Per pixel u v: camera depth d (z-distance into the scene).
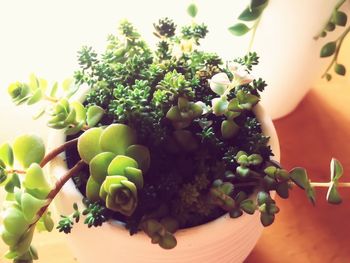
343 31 0.26
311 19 0.24
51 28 0.27
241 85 0.20
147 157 0.18
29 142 0.18
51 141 0.20
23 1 0.25
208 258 0.18
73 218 0.18
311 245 0.26
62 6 0.26
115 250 0.18
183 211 0.18
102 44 0.27
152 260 0.18
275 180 0.18
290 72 0.27
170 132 0.19
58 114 0.18
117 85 0.20
